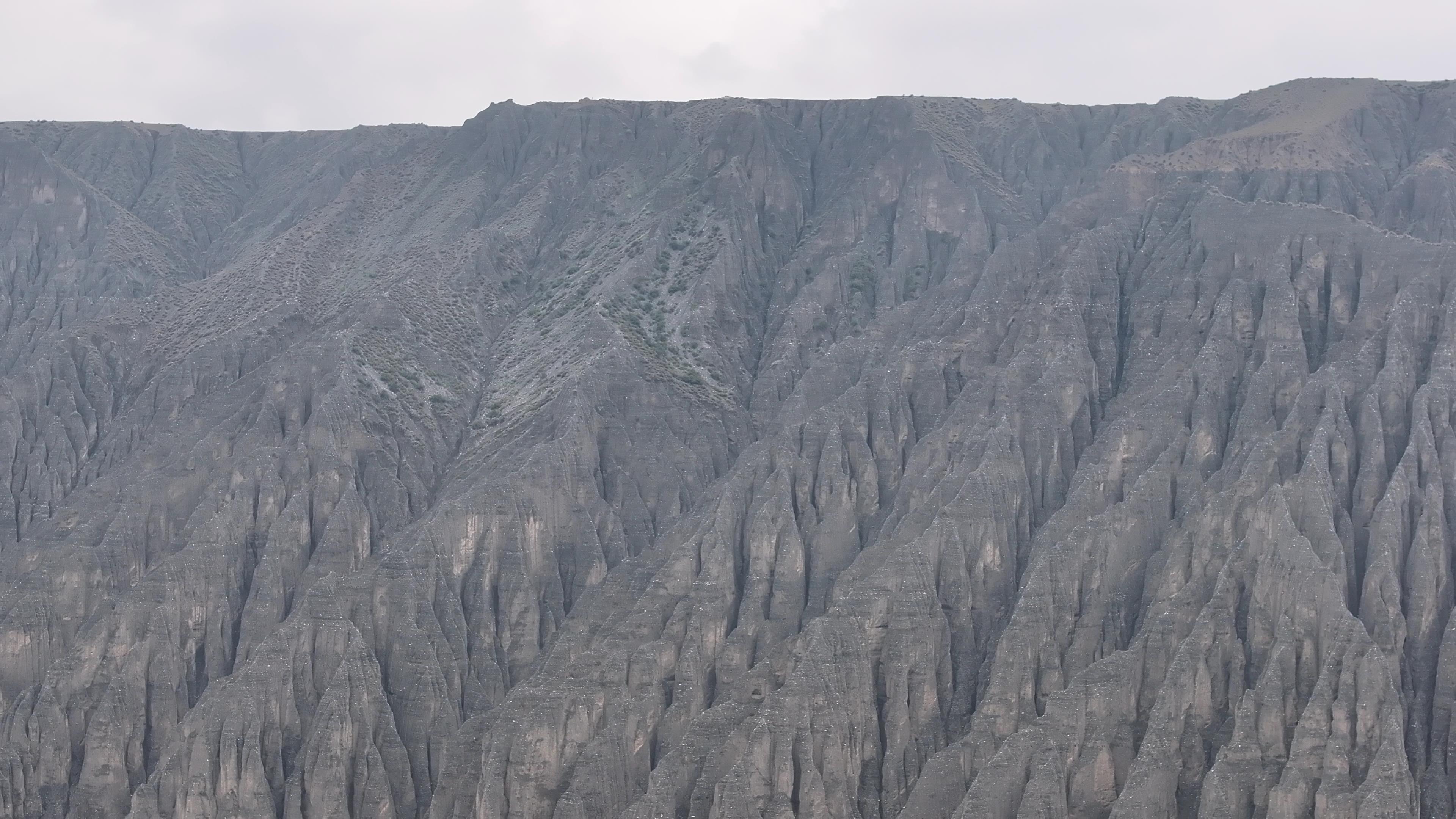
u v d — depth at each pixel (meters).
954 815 145.50
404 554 180.62
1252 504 160.38
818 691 153.75
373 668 170.38
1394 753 137.50
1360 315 179.38
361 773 164.75
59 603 190.88
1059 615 160.62
